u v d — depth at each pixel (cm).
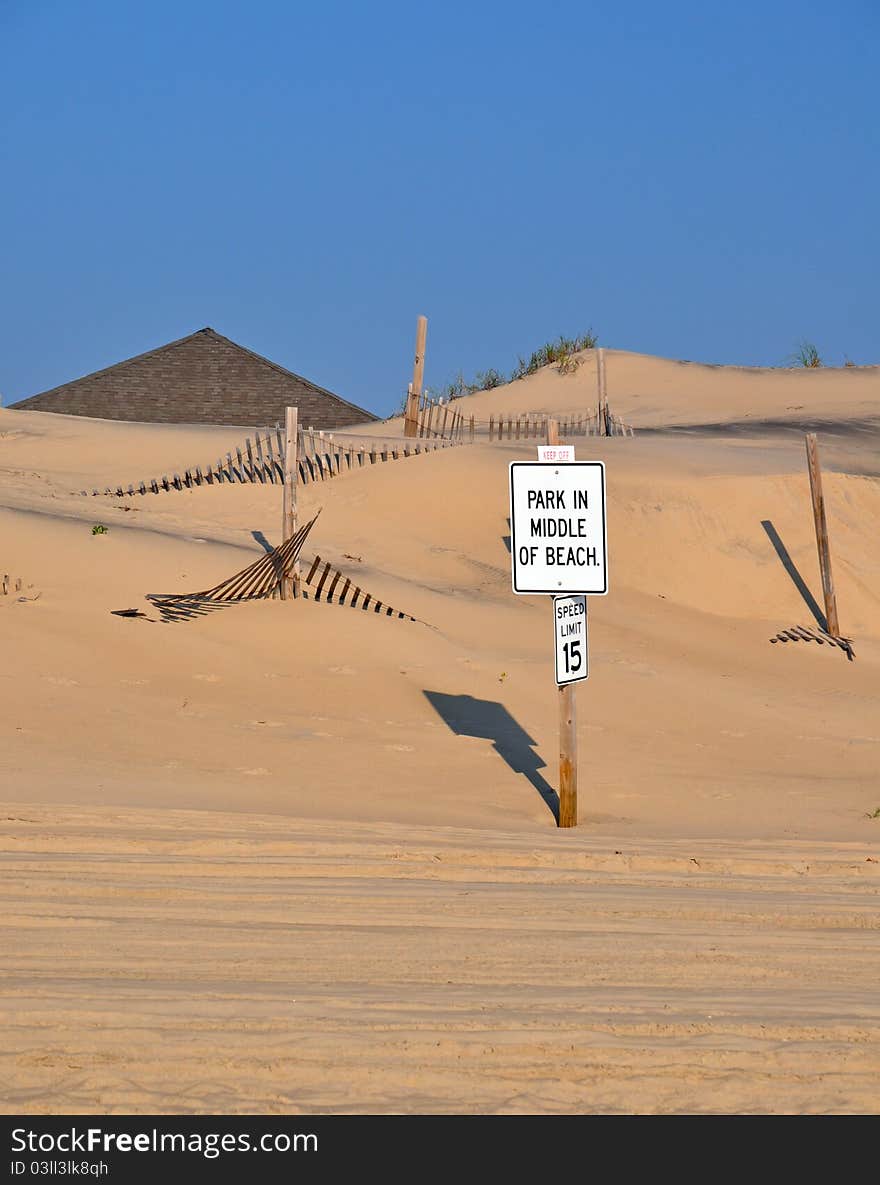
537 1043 2108
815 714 6219
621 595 8375
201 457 11031
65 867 2969
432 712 5434
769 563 8944
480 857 3300
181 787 3969
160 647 5709
